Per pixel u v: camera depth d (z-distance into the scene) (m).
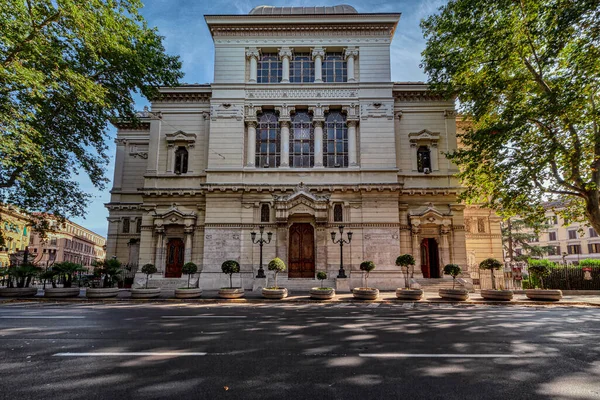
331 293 19.05
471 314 13.62
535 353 7.56
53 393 5.26
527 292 19.45
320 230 25.62
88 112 21.08
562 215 19.88
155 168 27.70
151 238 26.69
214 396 5.16
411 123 28.00
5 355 7.27
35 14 15.03
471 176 20.50
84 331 9.78
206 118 28.28
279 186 26.16
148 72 22.33
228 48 28.53
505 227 42.78
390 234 25.56
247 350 7.68
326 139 27.86
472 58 19.84
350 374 6.11
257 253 25.55
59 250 77.50
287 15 28.16
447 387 5.55
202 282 24.92
